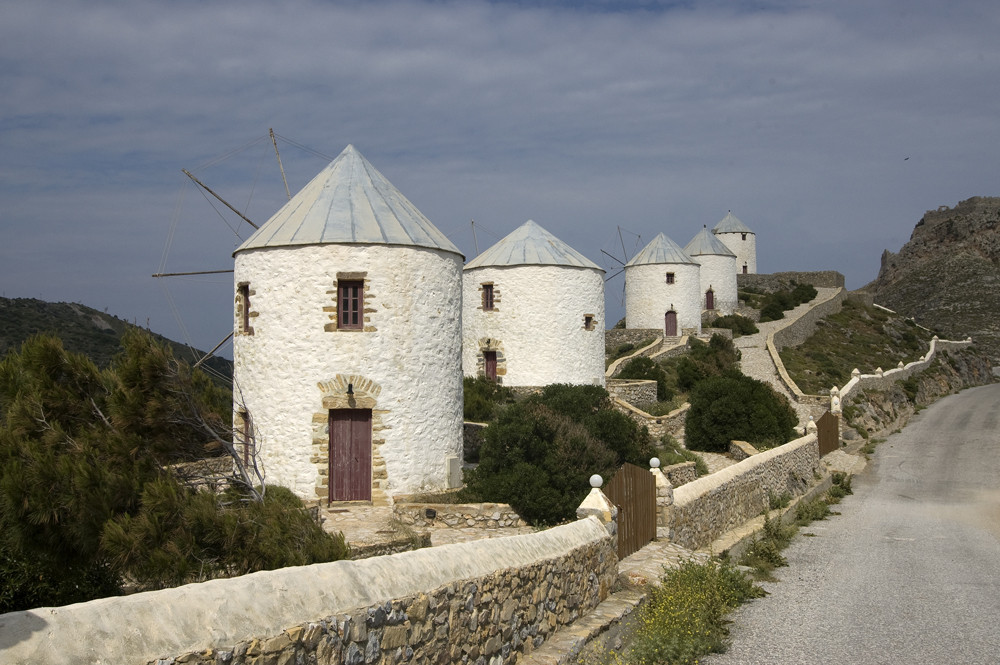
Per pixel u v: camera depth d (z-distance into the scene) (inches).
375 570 272.8
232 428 712.4
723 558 644.1
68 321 1739.7
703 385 1266.0
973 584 601.9
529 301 1322.6
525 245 1350.9
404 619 269.6
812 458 1159.6
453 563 313.4
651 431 1195.3
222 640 208.4
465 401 1090.1
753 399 1237.1
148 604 202.5
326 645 235.5
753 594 562.9
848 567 665.6
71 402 498.9
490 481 697.0
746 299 2768.2
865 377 1833.2
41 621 181.6
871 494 1092.5
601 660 380.2
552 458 723.4
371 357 718.5
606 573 467.5
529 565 366.3
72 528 363.9
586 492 717.3
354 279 720.3
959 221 4581.7
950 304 3880.4
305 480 711.1
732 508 770.8
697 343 2087.8
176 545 365.7
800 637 464.4
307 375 715.4
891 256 4817.9
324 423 714.2
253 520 398.6
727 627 482.6
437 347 756.6
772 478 922.7
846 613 517.3
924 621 498.9
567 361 1322.6
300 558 381.4
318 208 748.0
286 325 723.4
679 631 421.1
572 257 1364.4
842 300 2923.2
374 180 792.3
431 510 668.1
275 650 219.0
